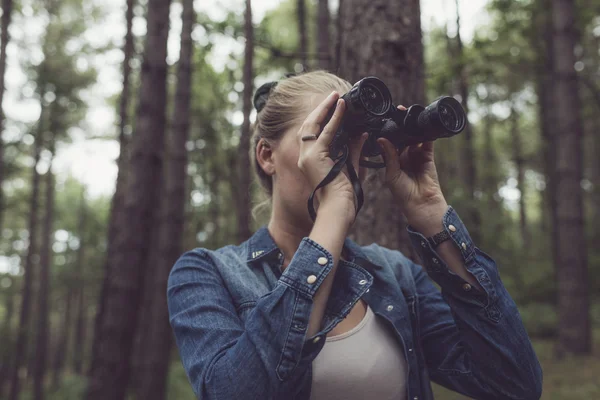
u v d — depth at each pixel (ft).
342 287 3.48
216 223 41.96
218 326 3.37
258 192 4.73
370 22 7.64
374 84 3.45
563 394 16.28
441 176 27.12
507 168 59.00
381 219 7.15
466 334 3.62
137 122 16.07
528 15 28.89
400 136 3.76
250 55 19.22
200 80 32.27
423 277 4.48
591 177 53.06
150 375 19.31
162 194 30.37
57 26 41.93
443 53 39.73
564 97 23.20
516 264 38.06
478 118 55.77
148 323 32.40
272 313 3.10
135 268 15.62
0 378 55.52
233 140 35.76
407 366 3.56
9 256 77.30
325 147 3.38
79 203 87.56
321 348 3.15
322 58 11.48
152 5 16.29
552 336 31.07
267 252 3.83
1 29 28.48
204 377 3.11
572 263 22.58
